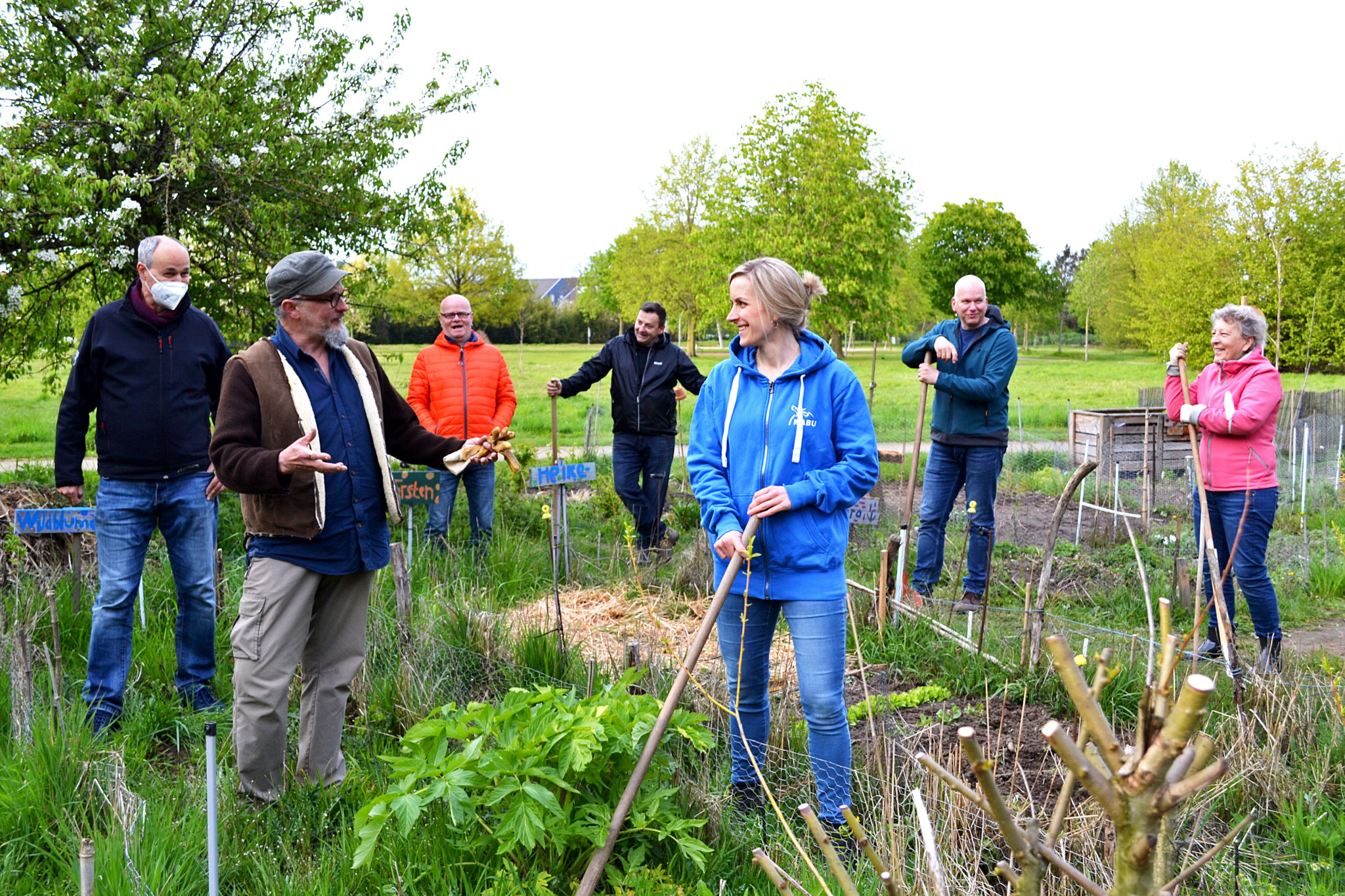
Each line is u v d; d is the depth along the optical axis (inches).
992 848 116.5
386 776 138.6
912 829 117.4
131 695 170.4
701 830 116.2
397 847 113.2
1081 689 43.6
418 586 232.5
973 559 251.3
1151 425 446.3
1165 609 47.9
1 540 241.3
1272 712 148.9
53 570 229.8
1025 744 156.9
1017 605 250.5
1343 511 370.6
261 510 130.2
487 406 285.0
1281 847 121.9
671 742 138.8
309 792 131.3
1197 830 119.3
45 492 300.2
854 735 162.2
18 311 339.6
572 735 109.9
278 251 346.3
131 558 166.2
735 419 132.0
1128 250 2098.9
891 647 199.9
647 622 227.9
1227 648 155.0
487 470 279.4
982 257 2299.5
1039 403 992.2
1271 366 196.4
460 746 136.2
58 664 155.7
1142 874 42.3
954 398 249.6
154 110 319.0
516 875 103.9
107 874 106.3
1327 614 253.4
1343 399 511.5
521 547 276.8
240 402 130.3
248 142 349.1
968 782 139.9
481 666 175.8
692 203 1421.0
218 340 177.9
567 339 3161.9
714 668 161.5
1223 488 199.3
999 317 248.7
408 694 164.2
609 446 631.8
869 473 127.0
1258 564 196.1
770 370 132.0
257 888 110.8
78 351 167.3
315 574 133.6
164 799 129.6
